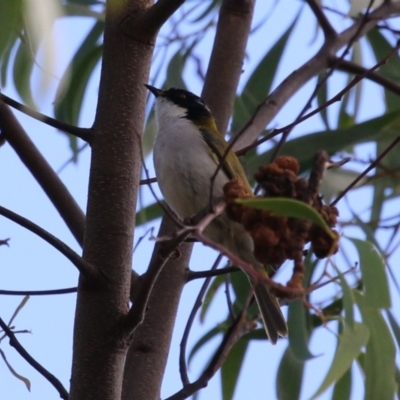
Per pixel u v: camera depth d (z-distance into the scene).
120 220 7.08
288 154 10.24
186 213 9.98
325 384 6.73
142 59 7.48
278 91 10.86
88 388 6.75
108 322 6.84
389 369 8.02
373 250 6.70
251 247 8.88
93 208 7.13
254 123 10.37
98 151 7.25
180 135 10.10
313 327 9.48
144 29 7.45
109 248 6.99
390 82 11.20
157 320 8.80
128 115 7.32
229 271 8.91
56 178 8.81
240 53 11.27
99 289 6.88
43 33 4.34
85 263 6.74
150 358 8.59
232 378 10.41
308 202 5.01
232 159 9.92
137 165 7.28
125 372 8.53
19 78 7.63
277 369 9.63
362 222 8.95
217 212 5.22
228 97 11.08
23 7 4.41
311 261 9.66
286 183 5.14
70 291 7.59
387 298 6.51
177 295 8.94
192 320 8.66
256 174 5.28
